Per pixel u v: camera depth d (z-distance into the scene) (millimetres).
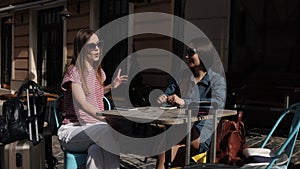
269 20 6707
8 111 3152
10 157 2875
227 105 4508
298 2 6379
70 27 9875
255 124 6410
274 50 6688
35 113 3295
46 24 11188
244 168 2432
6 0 12391
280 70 6641
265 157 2600
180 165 3275
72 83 2998
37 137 3221
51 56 11016
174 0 7184
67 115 3182
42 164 3268
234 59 7051
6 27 13156
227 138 3232
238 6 6922
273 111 6184
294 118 2670
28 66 11688
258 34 6828
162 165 3297
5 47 13266
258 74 6668
